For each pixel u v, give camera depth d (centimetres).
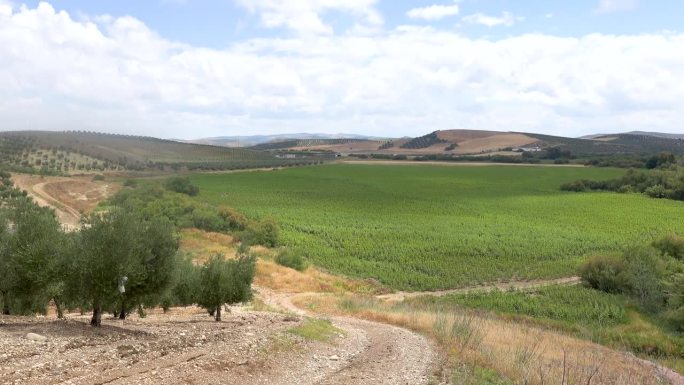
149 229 2064
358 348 2088
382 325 2958
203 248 6738
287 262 6259
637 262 6278
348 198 13900
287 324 2427
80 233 2019
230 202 12125
